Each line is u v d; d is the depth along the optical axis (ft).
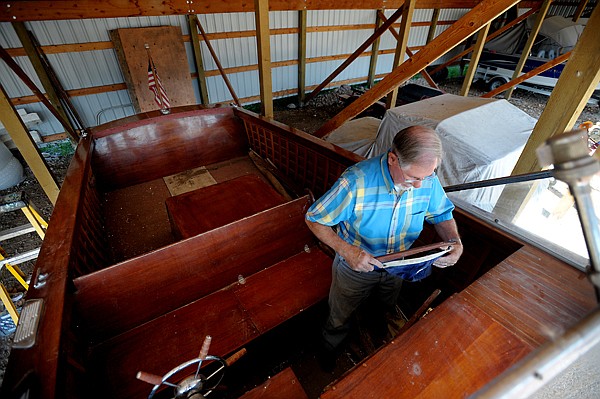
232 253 6.57
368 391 2.85
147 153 11.82
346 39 30.63
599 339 1.32
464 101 15.94
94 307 5.20
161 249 5.62
